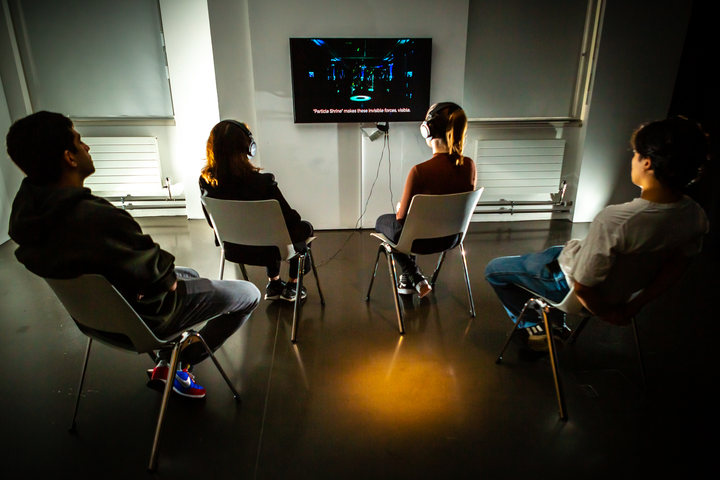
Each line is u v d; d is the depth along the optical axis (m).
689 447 1.51
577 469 1.42
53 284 1.20
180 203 4.25
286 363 2.00
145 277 1.21
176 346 1.45
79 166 1.22
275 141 3.56
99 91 3.91
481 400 1.75
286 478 1.39
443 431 1.59
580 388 1.82
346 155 3.66
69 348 2.11
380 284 2.82
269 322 2.36
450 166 2.11
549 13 3.73
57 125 1.14
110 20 3.73
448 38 3.40
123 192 4.15
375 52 3.29
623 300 1.48
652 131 1.20
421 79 3.40
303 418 1.65
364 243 3.55
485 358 2.04
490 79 3.86
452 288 2.77
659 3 3.52
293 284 2.57
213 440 1.55
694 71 3.55
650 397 1.76
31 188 1.16
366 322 2.36
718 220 3.19
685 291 2.67
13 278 2.88
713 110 3.30
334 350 2.10
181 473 1.41
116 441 1.55
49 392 1.80
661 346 2.11
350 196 3.80
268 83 3.40
